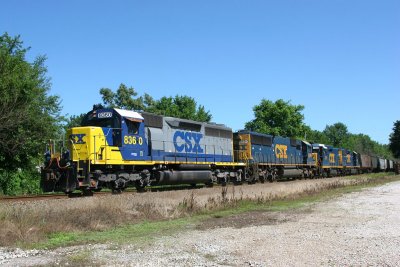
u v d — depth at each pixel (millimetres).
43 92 33250
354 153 70125
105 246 11070
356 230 13117
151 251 10359
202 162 29625
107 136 22094
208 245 11055
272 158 40594
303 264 8844
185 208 18234
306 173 48781
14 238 11758
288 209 19625
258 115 81938
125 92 57344
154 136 25375
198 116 70438
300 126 81250
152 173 25609
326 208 19688
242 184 35156
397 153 107562
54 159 20672
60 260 9438
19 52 32000
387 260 9008
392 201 22828
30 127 31484
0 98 27969
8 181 31953
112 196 18469
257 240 11703
